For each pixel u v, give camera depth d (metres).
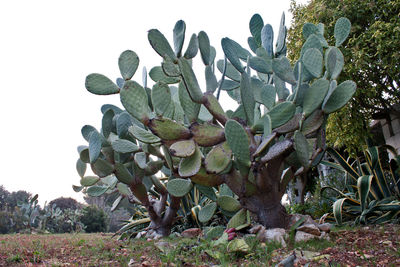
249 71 4.53
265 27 4.85
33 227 15.92
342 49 7.50
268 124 3.76
